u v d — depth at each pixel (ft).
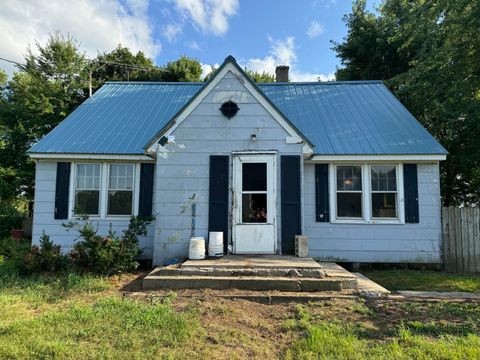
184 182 29.09
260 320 16.84
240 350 13.42
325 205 34.14
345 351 13.14
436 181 33.53
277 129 29.35
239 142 29.35
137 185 34.83
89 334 14.61
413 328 15.61
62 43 82.43
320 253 33.71
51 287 22.89
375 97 43.39
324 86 47.44
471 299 20.36
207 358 12.62
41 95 74.90
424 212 33.37
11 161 72.95
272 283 21.89
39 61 81.97
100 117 40.06
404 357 12.62
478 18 32.30
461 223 33.22
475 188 50.26
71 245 33.88
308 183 34.53
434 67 38.91
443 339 14.26
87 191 34.88
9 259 31.99
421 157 32.86
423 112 48.57
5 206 64.44
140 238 33.91
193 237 28.48
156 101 44.29
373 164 34.37
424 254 33.09
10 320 16.67
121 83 48.83
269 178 28.99
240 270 23.20
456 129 46.11
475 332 15.10
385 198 34.19
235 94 29.71
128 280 25.34
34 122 75.36
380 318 16.99
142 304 18.62
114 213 34.81
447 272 31.86
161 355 12.79
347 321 16.53
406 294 21.83
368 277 29.27
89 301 19.84
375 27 73.56
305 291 21.67
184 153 29.35
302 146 29.17
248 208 28.96
